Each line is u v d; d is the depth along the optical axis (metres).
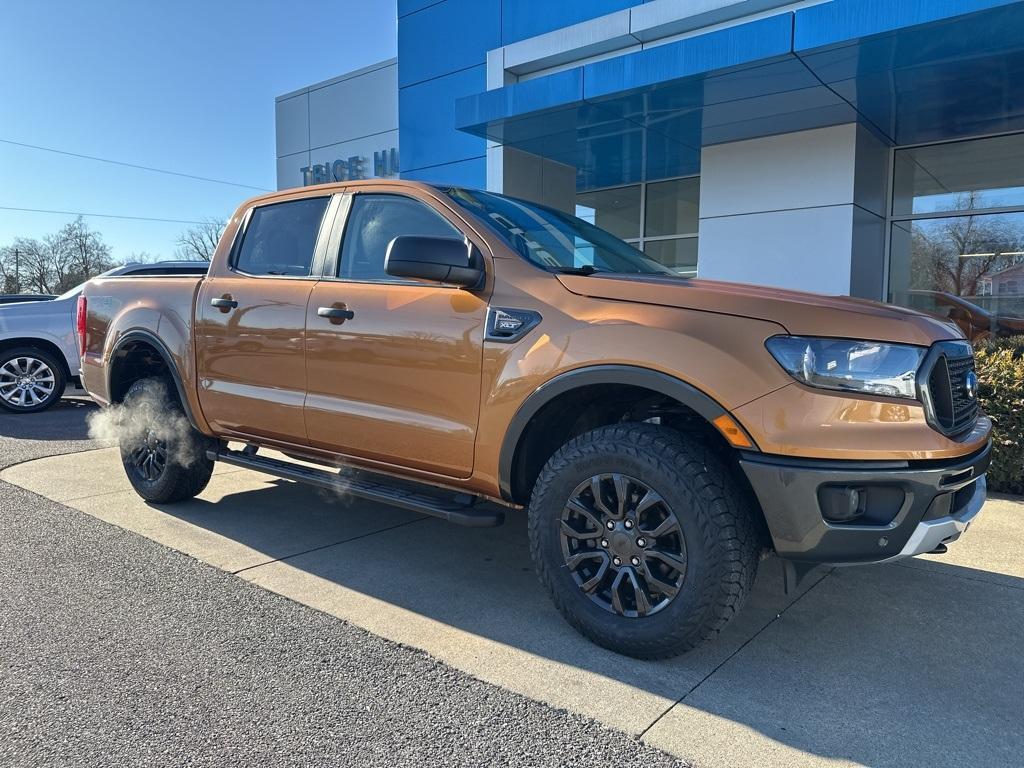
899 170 9.49
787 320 2.60
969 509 2.77
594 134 9.28
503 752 2.26
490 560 3.99
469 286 3.17
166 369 5.04
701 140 9.38
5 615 3.21
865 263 9.02
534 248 3.39
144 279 4.87
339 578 3.70
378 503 5.10
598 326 2.86
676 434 2.77
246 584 3.60
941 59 6.54
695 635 2.66
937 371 2.62
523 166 10.29
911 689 2.65
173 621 3.16
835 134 8.49
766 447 2.53
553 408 3.08
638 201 12.11
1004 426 5.05
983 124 8.49
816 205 8.67
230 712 2.46
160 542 4.22
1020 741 2.33
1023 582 3.66
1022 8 5.54
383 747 2.28
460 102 9.00
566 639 3.03
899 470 2.45
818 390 2.51
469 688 2.63
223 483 5.64
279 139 18.17
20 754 2.23
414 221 3.59
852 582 3.66
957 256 9.20
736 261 9.36
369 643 2.98
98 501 5.09
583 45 9.85
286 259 4.11
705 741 2.32
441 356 3.25
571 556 2.95
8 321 9.27
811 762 2.21
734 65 6.77
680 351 2.67
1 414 9.41
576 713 2.47
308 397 3.79
